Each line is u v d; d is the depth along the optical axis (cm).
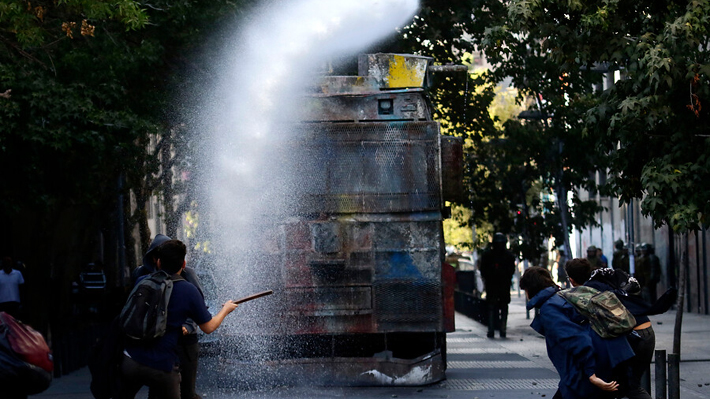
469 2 3588
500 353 2842
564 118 3728
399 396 1900
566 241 3866
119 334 1211
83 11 2233
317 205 2023
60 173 2784
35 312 3822
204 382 2084
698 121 1894
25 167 2588
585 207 3947
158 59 2777
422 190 2017
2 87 2439
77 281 3688
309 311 2003
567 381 1216
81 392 2184
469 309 4788
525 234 4116
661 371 1597
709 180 1862
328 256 2009
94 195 3347
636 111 1841
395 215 2014
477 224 4228
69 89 2523
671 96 1898
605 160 3725
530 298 1269
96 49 2688
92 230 4397
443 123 3975
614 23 1905
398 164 2023
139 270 1440
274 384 1998
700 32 1775
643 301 1481
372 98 2050
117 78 2758
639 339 1448
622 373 1265
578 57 1945
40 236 3853
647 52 1820
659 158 1903
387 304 2002
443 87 3691
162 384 1209
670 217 1858
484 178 4091
